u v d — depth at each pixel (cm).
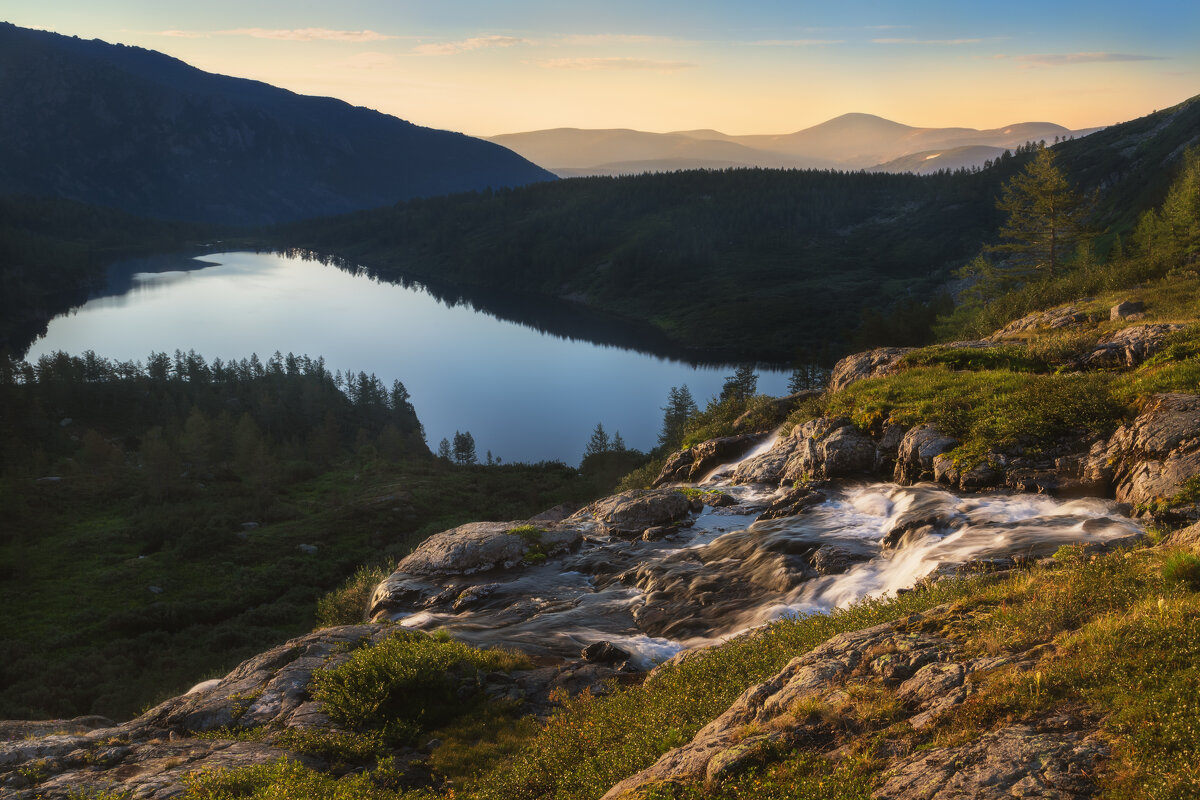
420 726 1162
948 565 1291
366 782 951
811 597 1487
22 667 7081
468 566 1962
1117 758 514
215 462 15275
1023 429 1798
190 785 918
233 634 7744
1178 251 6512
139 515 11888
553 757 951
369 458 16162
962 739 577
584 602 1700
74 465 14200
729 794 615
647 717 945
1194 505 1299
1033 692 604
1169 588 721
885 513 1834
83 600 8775
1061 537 1370
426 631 1574
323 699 1200
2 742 1085
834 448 2158
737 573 1686
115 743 1097
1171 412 1540
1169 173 18750
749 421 3288
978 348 2770
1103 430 1684
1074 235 7069
